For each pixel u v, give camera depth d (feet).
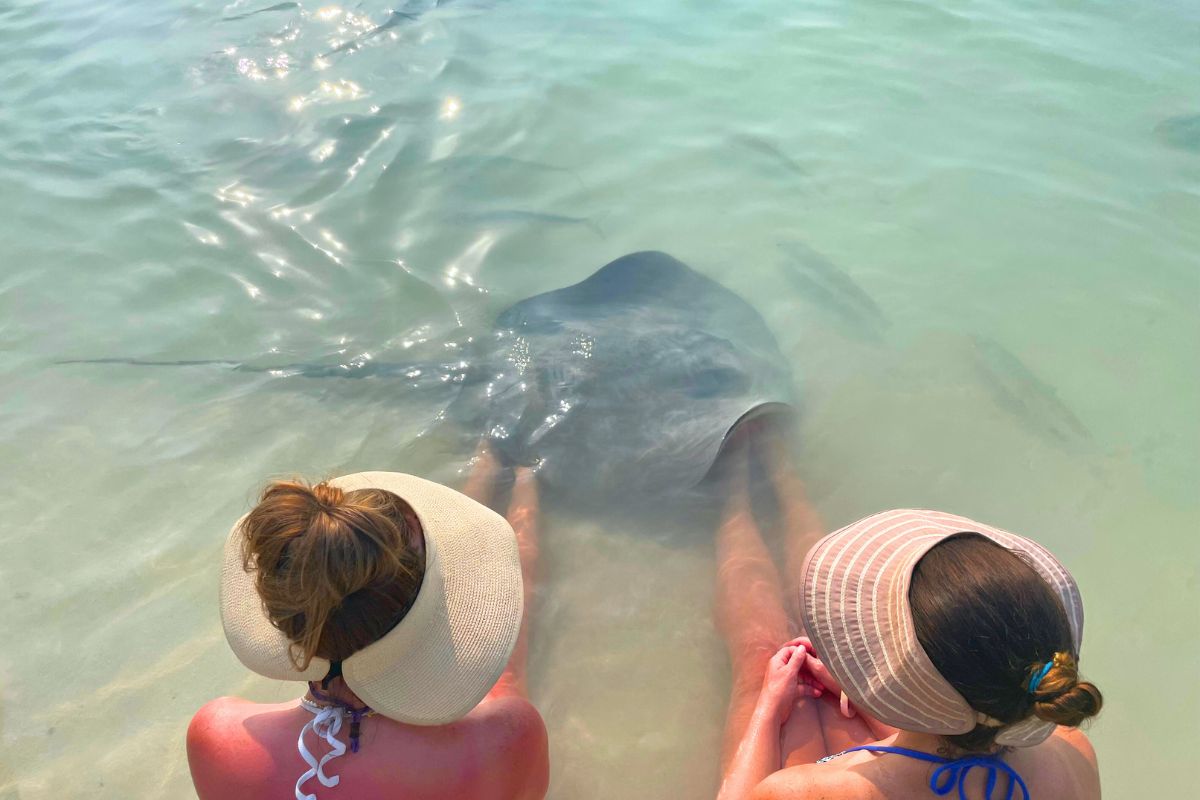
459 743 6.20
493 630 5.85
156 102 18.69
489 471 10.61
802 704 8.08
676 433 11.02
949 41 21.76
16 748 7.86
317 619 4.95
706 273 14.19
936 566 5.20
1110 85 19.63
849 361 12.53
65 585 9.29
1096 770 6.12
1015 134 17.88
